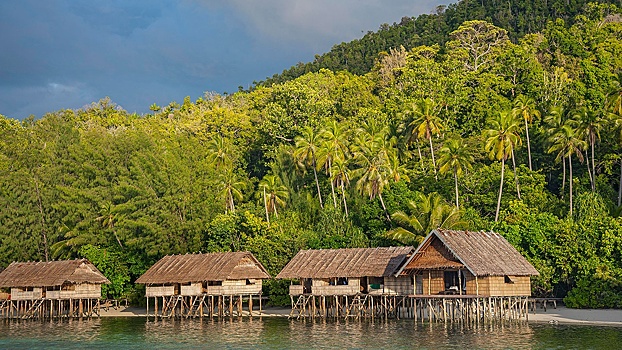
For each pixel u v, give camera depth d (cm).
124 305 8500
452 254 5825
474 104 9925
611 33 11156
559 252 6700
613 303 6366
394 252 6488
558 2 13862
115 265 8156
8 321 7350
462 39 12950
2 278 7631
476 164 9019
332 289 6588
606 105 7931
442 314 6331
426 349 4622
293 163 9562
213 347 5028
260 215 8906
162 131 10631
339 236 7750
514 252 6250
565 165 8981
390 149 8850
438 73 10650
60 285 7369
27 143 9362
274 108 10294
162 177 8381
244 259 7106
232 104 12088
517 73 10612
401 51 13325
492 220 8181
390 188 8356
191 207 8425
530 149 9281
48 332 6225
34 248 8662
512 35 13788
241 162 10506
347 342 5038
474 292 5916
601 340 4825
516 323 5881
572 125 8206
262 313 7294
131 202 8200
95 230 8469
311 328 5925
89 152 8988
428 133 8956
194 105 12244
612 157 8431
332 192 8906
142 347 5128
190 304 7169
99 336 5844
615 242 6462
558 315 6222
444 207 7400
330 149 8881
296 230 8250
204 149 9306
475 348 4612
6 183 8694
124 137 9081
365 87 11906
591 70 9625
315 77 12219
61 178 8944
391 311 6569
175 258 7394
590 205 7256
